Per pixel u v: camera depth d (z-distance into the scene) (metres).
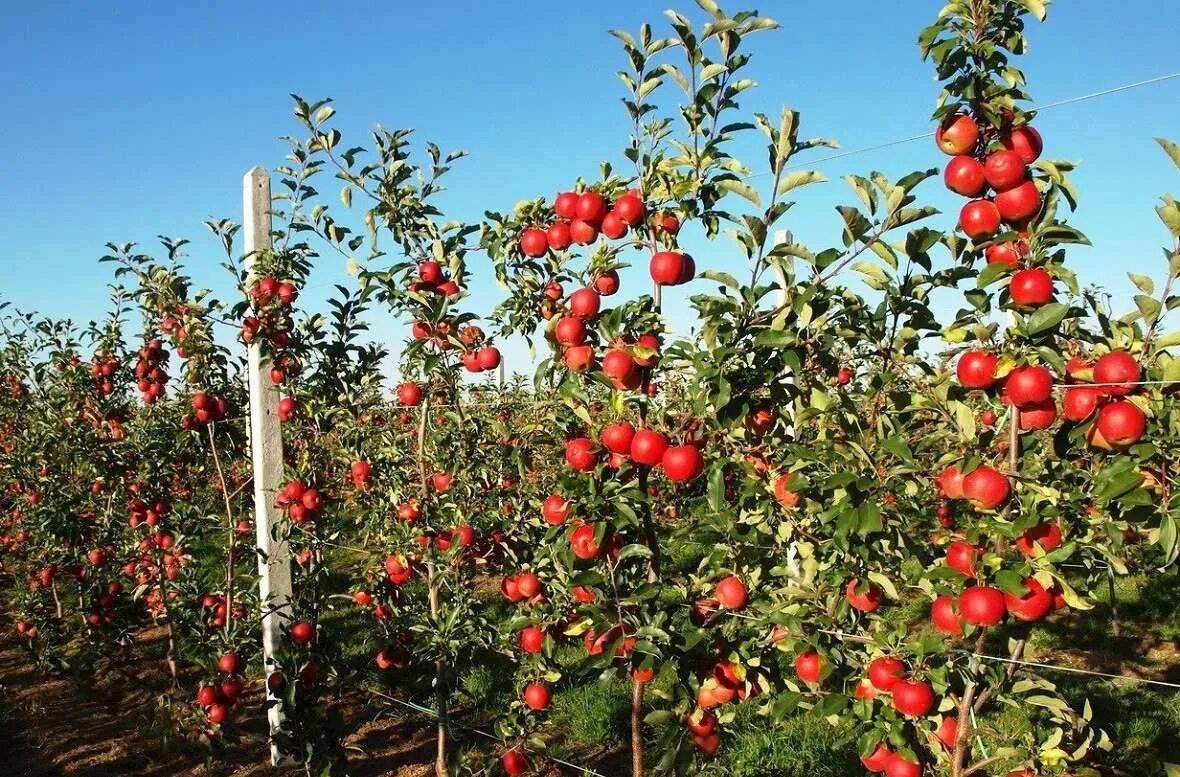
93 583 7.01
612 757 5.44
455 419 4.70
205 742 5.24
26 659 7.74
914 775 2.65
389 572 4.84
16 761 5.63
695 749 3.18
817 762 4.93
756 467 2.97
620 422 3.01
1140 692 5.86
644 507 3.08
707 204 2.98
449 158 4.52
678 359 2.94
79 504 7.11
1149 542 2.51
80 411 7.22
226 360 5.93
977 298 2.42
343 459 5.74
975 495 2.40
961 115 2.49
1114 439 2.28
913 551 3.02
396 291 4.36
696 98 2.84
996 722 5.30
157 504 6.55
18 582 8.15
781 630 2.94
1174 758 4.96
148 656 7.61
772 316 2.71
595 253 3.21
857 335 2.76
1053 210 2.36
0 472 8.55
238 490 5.76
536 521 4.61
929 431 3.07
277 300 5.29
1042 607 2.35
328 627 7.87
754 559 3.14
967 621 2.39
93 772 5.48
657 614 2.89
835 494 2.77
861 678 2.76
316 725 4.95
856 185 2.57
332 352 5.45
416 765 5.51
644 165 3.11
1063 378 2.41
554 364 3.28
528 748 4.58
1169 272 2.29
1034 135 2.44
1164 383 2.22
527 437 3.97
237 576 5.55
